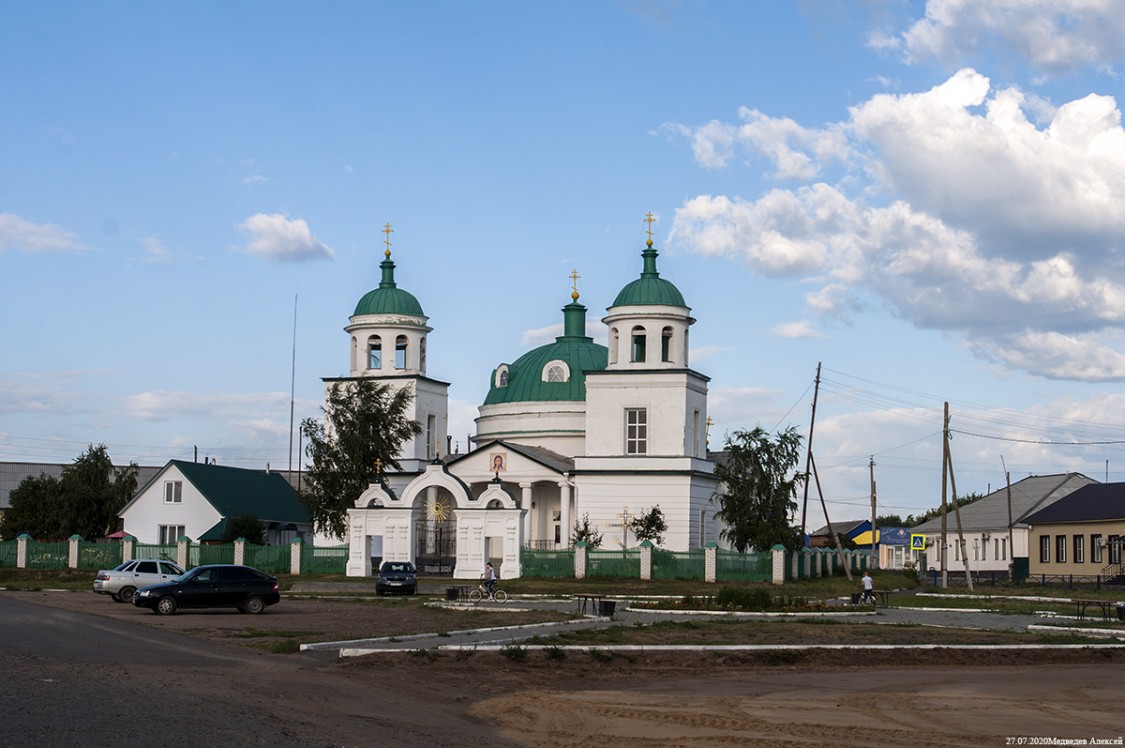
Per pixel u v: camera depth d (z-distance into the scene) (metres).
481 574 71.81
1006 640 35.31
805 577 76.50
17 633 33.69
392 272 91.44
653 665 29.97
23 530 97.69
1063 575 87.00
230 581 45.28
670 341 81.19
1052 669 30.23
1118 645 33.56
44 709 19.02
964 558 71.94
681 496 78.62
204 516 92.25
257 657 29.95
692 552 70.62
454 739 19.88
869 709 23.61
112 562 77.94
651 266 83.38
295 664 28.67
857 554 92.38
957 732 21.22
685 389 79.81
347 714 21.47
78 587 65.62
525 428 89.88
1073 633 38.75
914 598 61.88
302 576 74.38
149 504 93.31
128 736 17.19
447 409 92.69
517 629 37.88
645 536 76.94
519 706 23.53
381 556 78.50
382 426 82.94
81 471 99.50
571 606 51.28
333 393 83.94
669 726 21.61
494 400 92.56
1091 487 91.75
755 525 80.38
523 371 92.06
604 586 65.31
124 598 52.34
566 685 26.78
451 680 26.95
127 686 22.66
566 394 89.75
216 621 41.44
